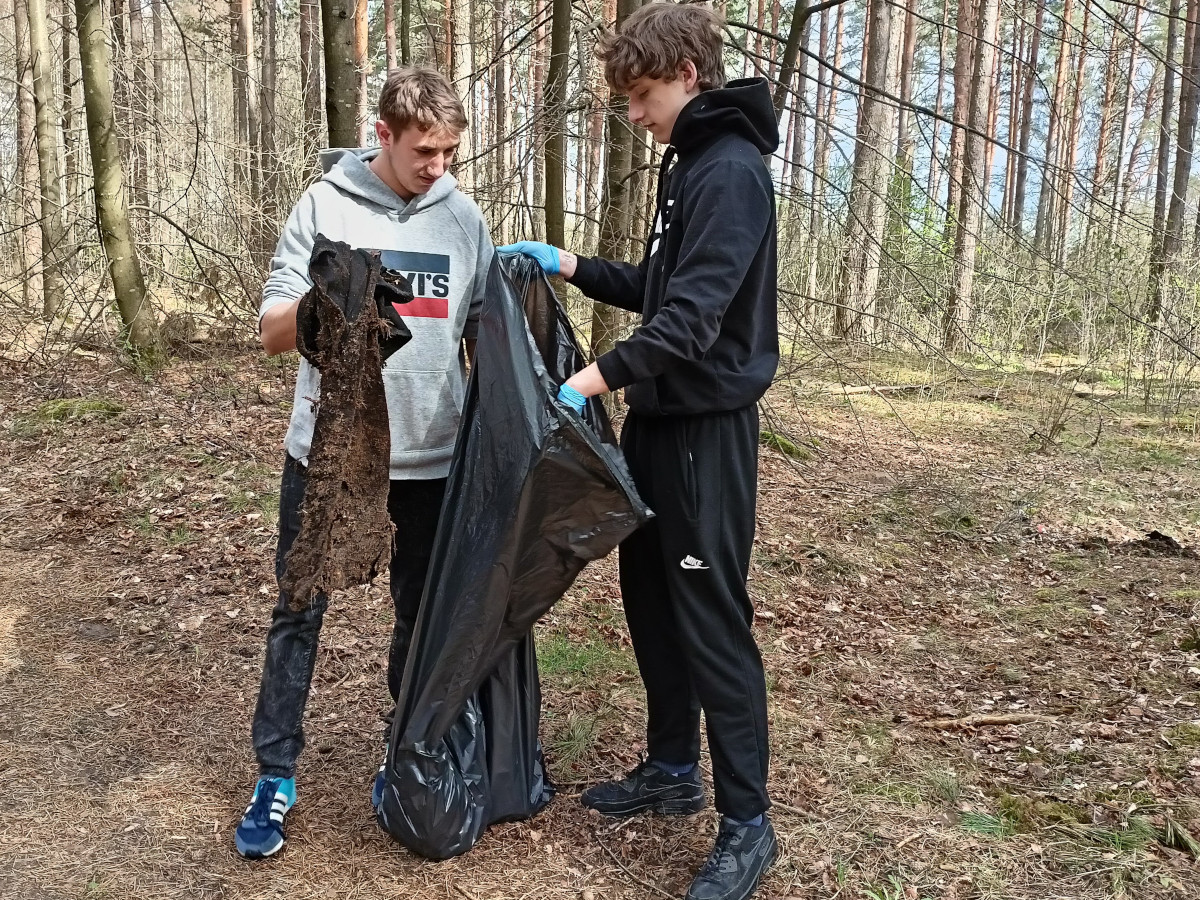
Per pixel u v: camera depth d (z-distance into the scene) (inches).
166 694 112.8
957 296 255.0
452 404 85.1
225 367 289.3
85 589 144.3
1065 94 638.5
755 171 73.0
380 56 667.4
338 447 73.0
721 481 76.0
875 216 262.2
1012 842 87.9
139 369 280.8
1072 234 376.2
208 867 81.1
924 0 624.1
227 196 290.8
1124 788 98.6
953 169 255.8
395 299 74.3
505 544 74.3
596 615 142.9
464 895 78.4
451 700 77.2
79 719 106.1
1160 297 340.2
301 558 74.8
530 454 72.6
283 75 519.2
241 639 128.2
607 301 91.2
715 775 79.4
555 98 208.2
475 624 75.6
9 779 93.3
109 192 276.8
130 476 195.2
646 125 79.0
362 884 79.4
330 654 122.9
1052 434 303.0
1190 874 83.1
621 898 78.5
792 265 273.4
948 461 276.7
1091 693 127.6
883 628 153.5
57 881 78.5
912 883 81.0
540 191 300.0
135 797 91.3
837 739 109.3
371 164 82.1
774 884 80.7
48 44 357.4
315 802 90.9
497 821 85.6
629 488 73.8
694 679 78.5
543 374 74.9
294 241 79.5
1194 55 441.1
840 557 182.1
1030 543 205.3
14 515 178.1
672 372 73.9
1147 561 193.8
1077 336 381.1
